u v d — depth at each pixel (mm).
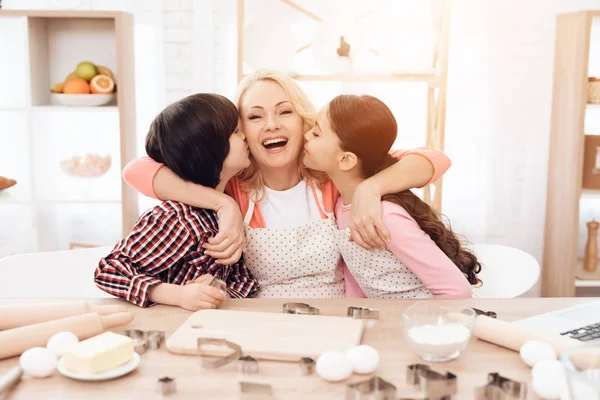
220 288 1092
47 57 2760
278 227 1352
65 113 2775
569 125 2635
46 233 2725
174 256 1199
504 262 1601
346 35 2580
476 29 2807
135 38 2801
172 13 2787
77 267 1505
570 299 1118
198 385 760
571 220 2627
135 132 2773
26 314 914
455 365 821
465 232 2939
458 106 2857
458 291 1225
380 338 917
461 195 2916
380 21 2682
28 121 2590
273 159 1307
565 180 2676
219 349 833
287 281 1370
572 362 632
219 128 1201
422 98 2850
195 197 1223
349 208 1323
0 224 2818
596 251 2736
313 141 1282
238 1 2439
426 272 1239
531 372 802
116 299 1114
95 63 2789
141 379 776
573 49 2592
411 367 764
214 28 2803
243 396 718
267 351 835
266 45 2580
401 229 1226
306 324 939
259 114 1291
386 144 1285
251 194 1361
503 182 2902
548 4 2791
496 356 853
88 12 2506
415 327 846
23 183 2805
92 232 2896
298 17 2762
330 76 2426
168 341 867
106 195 2826
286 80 1321
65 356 784
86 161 2646
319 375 791
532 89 2848
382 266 1315
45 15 2496
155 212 1210
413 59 2543
